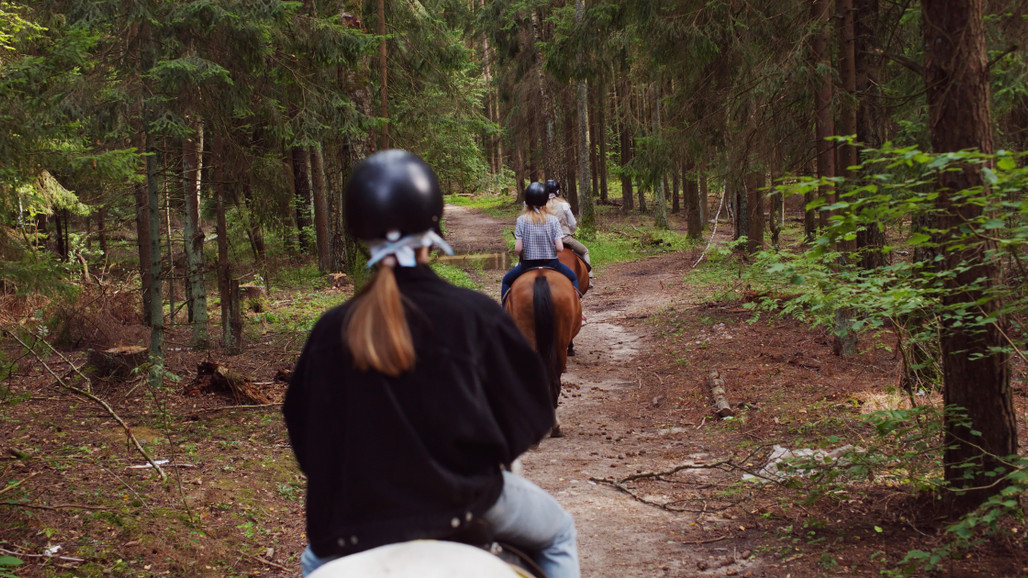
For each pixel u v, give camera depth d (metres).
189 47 9.13
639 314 14.99
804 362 9.60
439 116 23.36
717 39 13.03
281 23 9.40
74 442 6.73
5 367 6.32
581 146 30.75
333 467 1.80
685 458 6.86
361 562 1.67
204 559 4.71
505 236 35.53
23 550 4.40
